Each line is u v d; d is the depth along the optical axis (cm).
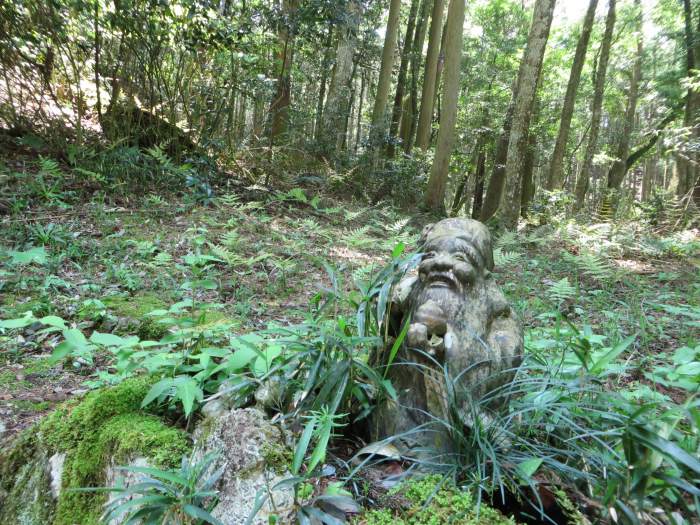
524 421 220
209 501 185
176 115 1023
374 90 2773
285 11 1073
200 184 864
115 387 258
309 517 169
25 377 343
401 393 222
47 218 648
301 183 1159
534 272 730
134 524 187
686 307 504
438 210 1359
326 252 689
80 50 929
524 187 1928
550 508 192
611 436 204
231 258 553
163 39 903
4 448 256
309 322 251
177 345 323
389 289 238
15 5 816
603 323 479
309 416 203
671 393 343
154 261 566
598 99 1834
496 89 2297
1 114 848
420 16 2097
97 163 818
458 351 211
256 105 1102
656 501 166
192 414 247
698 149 1420
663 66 2594
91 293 480
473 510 178
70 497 224
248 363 247
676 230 1314
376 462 208
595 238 1034
